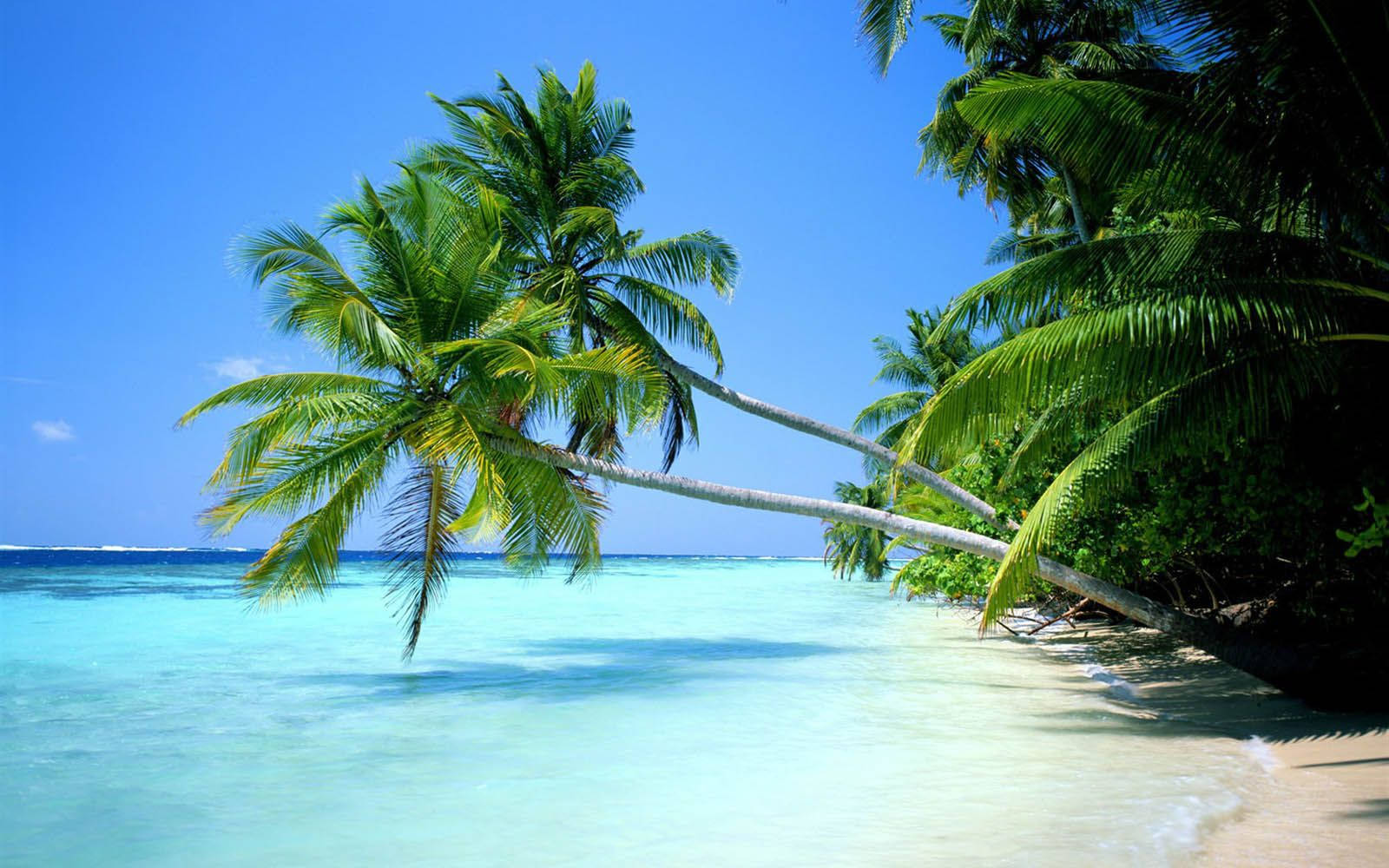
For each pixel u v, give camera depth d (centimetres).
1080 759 749
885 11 1366
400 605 2864
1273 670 1081
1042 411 1170
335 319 1147
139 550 16275
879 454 1466
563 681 1259
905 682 1241
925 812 587
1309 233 888
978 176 1953
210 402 1116
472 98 1680
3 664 1431
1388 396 883
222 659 1505
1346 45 705
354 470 1238
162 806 621
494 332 1278
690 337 1761
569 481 1391
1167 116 832
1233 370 802
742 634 2031
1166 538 1106
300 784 685
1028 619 1995
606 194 1733
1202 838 505
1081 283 896
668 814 593
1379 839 492
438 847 528
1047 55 1756
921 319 3161
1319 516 973
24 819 591
